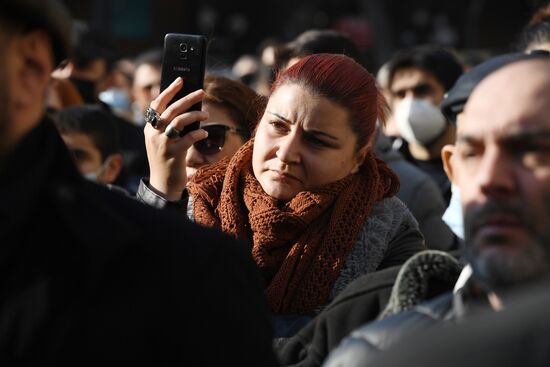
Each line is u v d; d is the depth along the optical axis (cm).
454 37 3372
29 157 238
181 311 231
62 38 243
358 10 3397
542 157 233
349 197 401
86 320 223
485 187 236
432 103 723
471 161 245
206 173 434
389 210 413
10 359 221
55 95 730
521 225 233
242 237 406
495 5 3734
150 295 230
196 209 421
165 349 229
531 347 157
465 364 158
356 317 331
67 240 228
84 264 223
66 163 245
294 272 391
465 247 247
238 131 493
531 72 238
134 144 843
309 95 393
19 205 228
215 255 243
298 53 597
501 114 236
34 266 226
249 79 948
